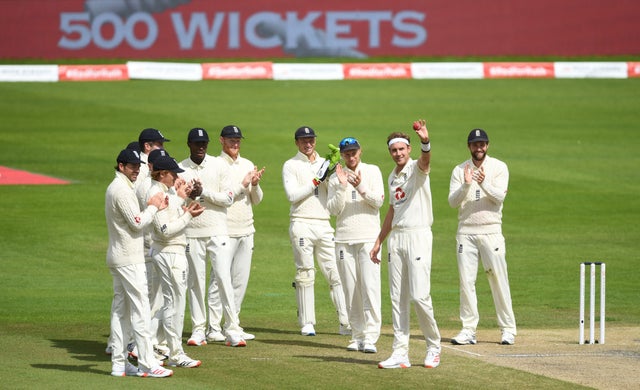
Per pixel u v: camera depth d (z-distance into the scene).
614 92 136.50
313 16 147.38
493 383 34.75
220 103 125.12
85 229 71.19
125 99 125.94
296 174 45.78
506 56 150.25
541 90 137.25
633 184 89.69
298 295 45.41
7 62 139.50
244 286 45.66
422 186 37.66
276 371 36.69
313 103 126.44
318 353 40.50
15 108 119.25
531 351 40.94
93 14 142.12
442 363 38.34
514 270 61.25
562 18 150.38
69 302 51.97
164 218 37.41
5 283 56.12
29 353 39.78
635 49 150.88
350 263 41.22
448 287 57.16
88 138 105.50
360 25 148.00
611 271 60.94
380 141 105.38
